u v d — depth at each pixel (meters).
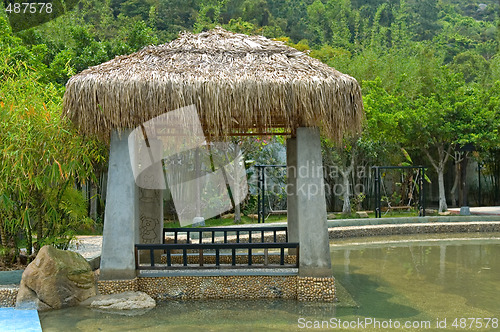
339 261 7.43
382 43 21.14
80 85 4.61
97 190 10.56
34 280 4.53
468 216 11.75
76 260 4.86
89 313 4.39
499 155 16.19
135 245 4.91
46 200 5.42
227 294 4.91
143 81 4.59
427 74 16.55
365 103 12.58
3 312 4.34
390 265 7.05
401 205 15.48
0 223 5.58
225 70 4.80
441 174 13.83
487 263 7.20
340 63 16.58
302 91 4.58
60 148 5.19
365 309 4.53
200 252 5.01
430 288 5.48
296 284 4.88
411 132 13.01
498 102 13.00
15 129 4.97
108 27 15.07
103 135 5.00
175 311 4.46
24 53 9.28
